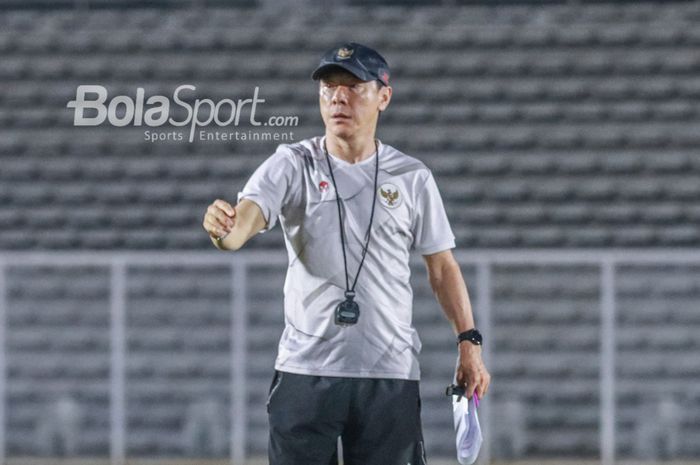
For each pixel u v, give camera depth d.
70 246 36.50
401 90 37.12
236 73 37.41
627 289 34.22
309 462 13.44
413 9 37.81
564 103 36.97
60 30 37.75
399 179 13.41
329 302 13.23
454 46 37.34
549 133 36.72
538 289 34.06
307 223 13.23
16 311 34.88
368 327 13.25
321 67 13.15
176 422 34.09
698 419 33.84
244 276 33.44
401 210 13.36
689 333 34.09
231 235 12.41
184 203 36.75
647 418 33.88
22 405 34.56
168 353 34.34
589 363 33.94
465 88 37.09
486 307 33.22
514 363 33.91
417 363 13.66
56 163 36.97
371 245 13.23
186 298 34.53
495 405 33.75
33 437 34.41
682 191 36.25
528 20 37.53
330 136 13.41
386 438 13.43
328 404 13.24
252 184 13.07
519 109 36.94
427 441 33.62
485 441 33.62
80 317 34.91
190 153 37.03
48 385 34.62
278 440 13.45
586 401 33.81
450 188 36.41
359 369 13.27
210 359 34.28
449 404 33.75
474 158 36.66
